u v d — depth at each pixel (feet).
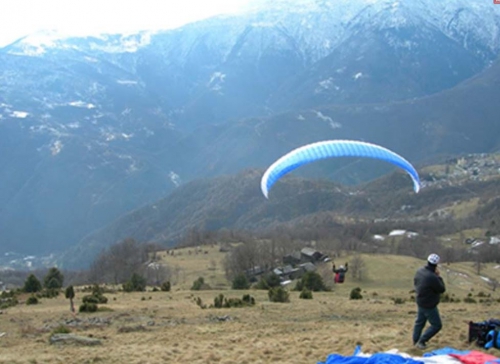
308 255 358.43
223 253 424.46
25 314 118.73
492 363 44.50
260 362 56.39
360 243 413.59
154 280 318.65
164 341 77.20
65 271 545.44
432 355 49.47
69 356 65.87
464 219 604.08
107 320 104.78
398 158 76.07
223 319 103.60
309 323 93.76
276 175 73.67
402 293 200.34
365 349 56.49
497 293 265.75
